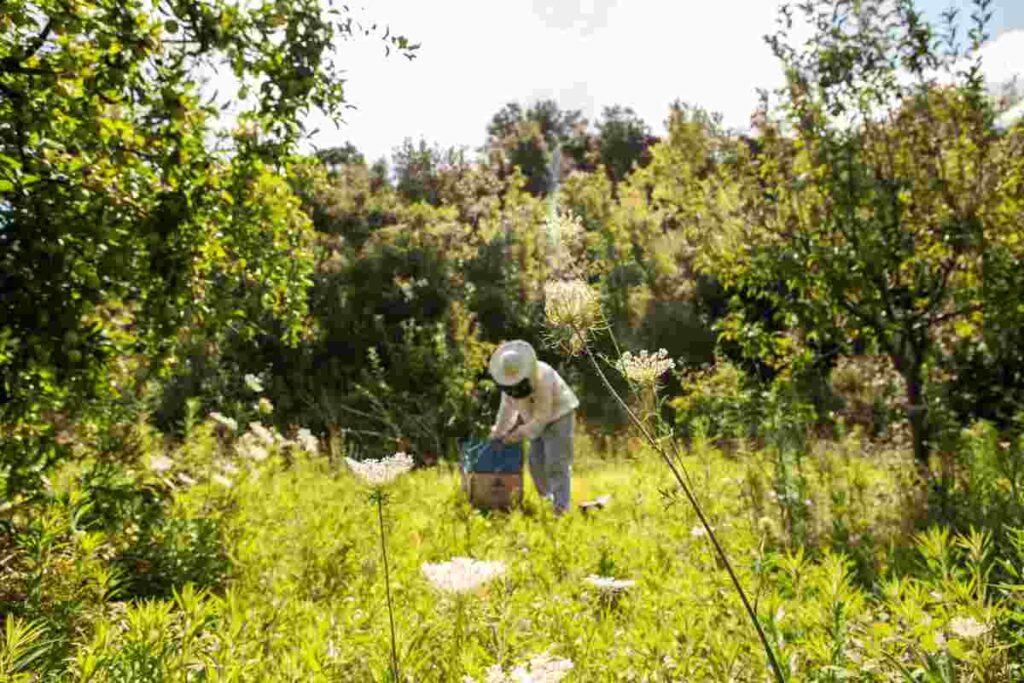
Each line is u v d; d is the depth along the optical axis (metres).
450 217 23.47
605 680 2.52
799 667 2.54
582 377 18.64
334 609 3.03
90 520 4.14
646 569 4.07
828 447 7.61
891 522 5.05
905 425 9.89
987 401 8.52
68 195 4.71
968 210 7.93
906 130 8.41
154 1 4.81
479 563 2.17
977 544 2.49
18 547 3.16
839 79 8.46
